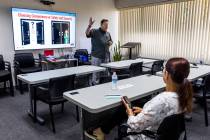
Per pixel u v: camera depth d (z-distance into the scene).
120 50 7.00
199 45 5.20
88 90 2.33
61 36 5.88
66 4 5.93
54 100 2.84
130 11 6.75
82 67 3.97
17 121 3.24
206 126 3.02
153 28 6.14
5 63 4.78
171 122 1.35
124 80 2.81
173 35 5.68
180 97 1.39
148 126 1.48
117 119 2.16
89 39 6.57
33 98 3.21
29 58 5.21
